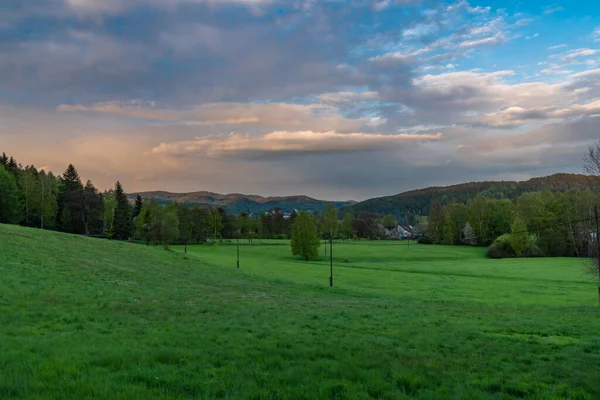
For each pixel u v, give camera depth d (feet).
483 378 40.01
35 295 81.00
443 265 317.22
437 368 42.88
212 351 46.75
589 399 34.22
